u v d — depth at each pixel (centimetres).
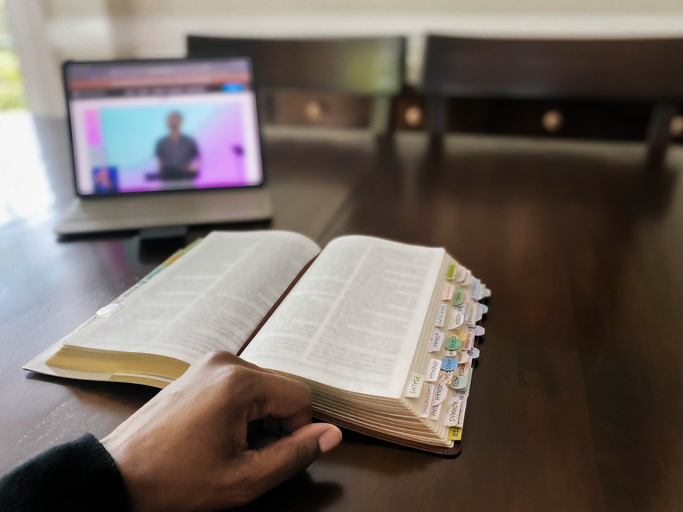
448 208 99
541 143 138
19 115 160
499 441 46
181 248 82
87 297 68
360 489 42
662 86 135
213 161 98
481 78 146
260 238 78
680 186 110
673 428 48
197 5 236
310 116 198
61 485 35
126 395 51
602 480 43
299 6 227
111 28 246
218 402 40
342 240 75
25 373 54
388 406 46
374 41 148
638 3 195
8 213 95
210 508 38
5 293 69
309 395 45
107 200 95
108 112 93
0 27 254
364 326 55
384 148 133
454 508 40
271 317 57
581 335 61
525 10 206
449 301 63
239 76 96
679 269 77
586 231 90
